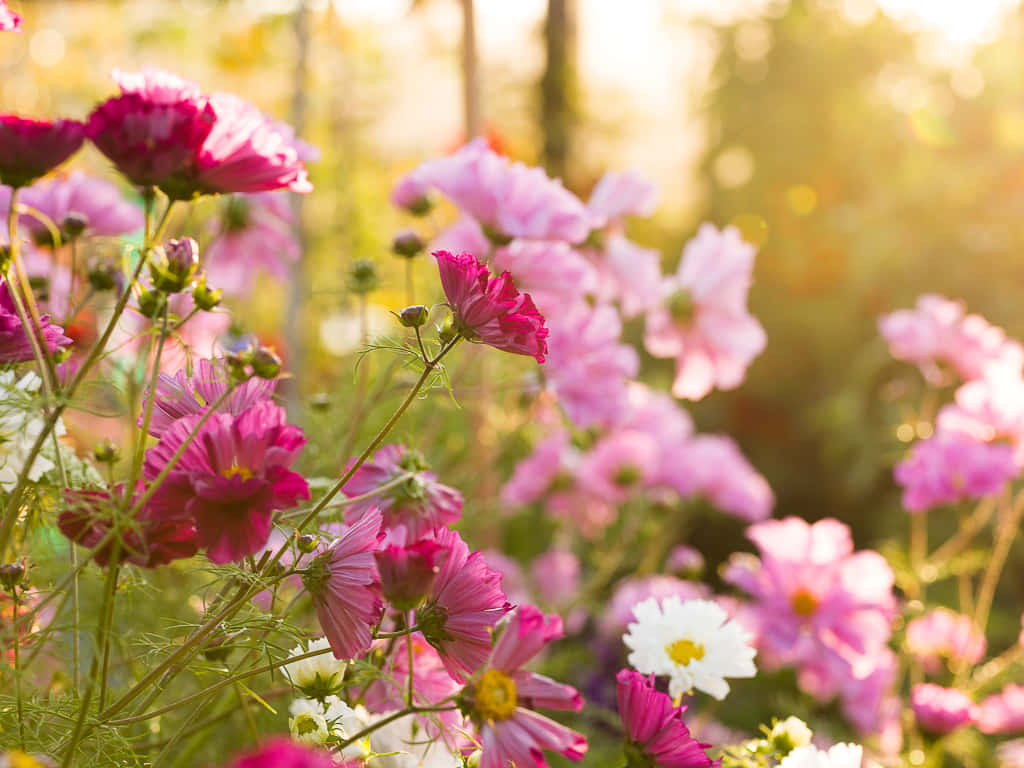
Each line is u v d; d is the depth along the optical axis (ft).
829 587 4.63
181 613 3.58
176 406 3.01
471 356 4.78
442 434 5.90
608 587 7.48
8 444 3.05
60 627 3.06
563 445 6.20
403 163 11.31
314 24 9.27
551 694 2.93
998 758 5.17
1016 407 5.32
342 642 2.98
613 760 4.34
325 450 4.25
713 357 5.25
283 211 4.33
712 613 3.56
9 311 3.07
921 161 12.67
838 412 11.78
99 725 2.91
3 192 3.68
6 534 2.91
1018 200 12.04
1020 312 11.79
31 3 9.95
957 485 5.23
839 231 13.24
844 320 12.90
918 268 12.28
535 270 4.11
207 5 10.25
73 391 2.93
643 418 6.47
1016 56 12.60
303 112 9.12
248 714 3.03
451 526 4.60
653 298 4.95
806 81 14.32
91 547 2.95
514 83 14.11
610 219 4.90
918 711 4.34
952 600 9.20
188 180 2.90
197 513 2.82
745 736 4.94
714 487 6.50
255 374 2.91
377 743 3.22
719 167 15.20
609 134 14.49
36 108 8.96
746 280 5.15
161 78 2.96
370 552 3.00
